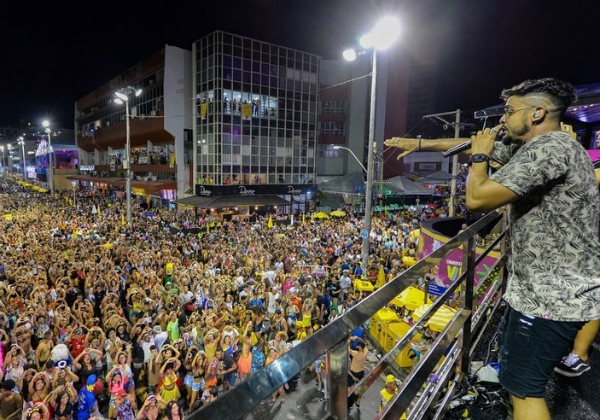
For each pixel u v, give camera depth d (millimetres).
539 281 1556
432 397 2285
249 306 11352
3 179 94875
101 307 10914
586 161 1513
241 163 38719
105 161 63906
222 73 36688
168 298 11273
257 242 19734
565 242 1508
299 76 42344
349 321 1271
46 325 8844
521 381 1625
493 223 3680
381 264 15469
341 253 19000
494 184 1495
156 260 15484
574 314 1482
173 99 40469
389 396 5441
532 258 1578
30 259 14844
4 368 7301
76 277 13016
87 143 64938
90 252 16500
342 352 1265
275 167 41250
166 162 44094
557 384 2664
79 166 72375
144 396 8070
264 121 39906
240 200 36156
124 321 9266
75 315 9977
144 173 48812
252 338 9273
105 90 56219
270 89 40125
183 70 40750
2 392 6410
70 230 23578
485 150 1661
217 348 8578
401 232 22312
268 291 12453
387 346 9250
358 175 33094
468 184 1626
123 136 50562
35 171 85500
